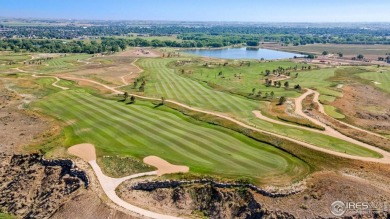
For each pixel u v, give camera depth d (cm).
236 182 5097
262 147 6356
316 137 7019
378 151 6406
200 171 5406
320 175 5350
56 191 5331
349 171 5525
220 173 5338
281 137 6712
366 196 4800
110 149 6234
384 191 4938
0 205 5294
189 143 6444
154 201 5009
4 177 5844
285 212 4572
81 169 5559
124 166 5659
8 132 7219
